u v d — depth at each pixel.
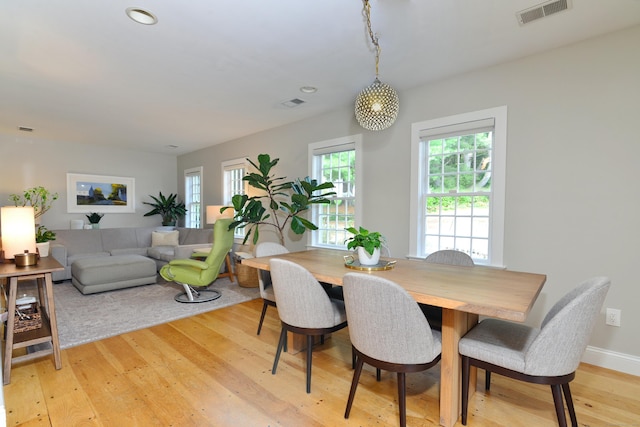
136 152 6.39
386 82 2.99
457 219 2.96
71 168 5.64
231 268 4.68
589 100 2.25
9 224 2.33
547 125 2.41
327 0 1.80
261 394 1.90
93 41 2.22
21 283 4.34
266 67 2.66
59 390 1.92
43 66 2.61
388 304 1.44
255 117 4.10
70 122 4.32
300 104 3.60
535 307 2.48
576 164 2.30
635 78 2.10
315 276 1.92
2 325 2.58
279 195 4.55
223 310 3.42
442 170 3.04
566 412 1.74
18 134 5.02
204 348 2.51
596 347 2.26
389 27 2.08
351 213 3.81
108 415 1.70
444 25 2.06
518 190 2.54
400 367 1.52
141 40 2.21
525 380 1.42
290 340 2.44
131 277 4.15
